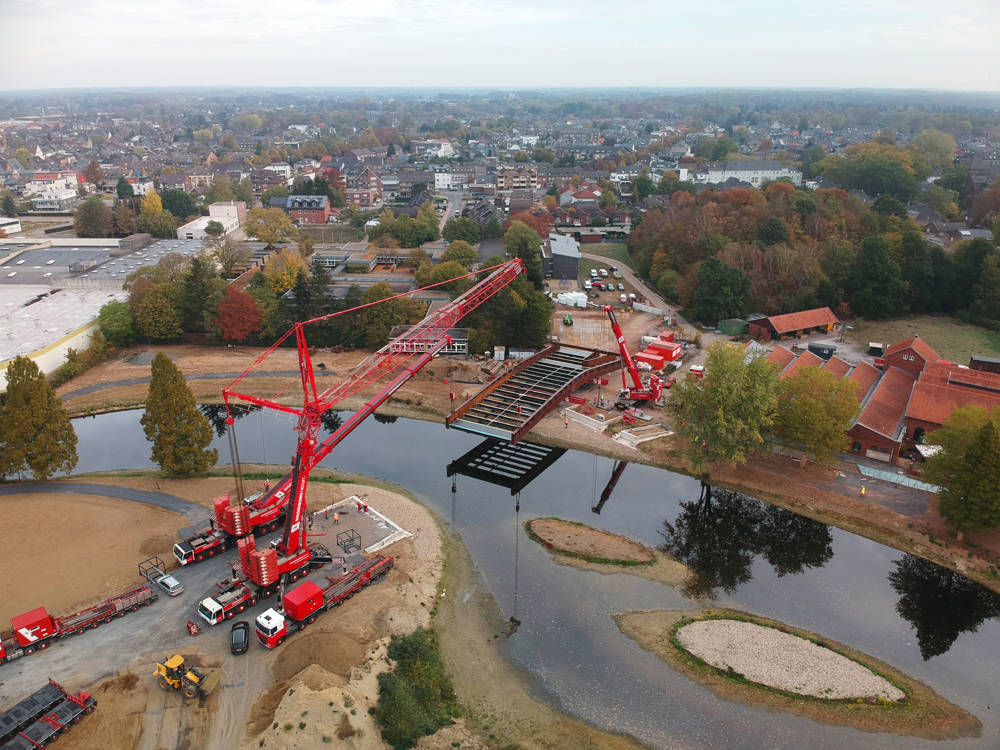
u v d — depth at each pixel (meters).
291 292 151.50
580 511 84.19
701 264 155.50
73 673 54.34
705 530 80.62
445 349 130.00
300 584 65.25
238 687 53.25
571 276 181.88
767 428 95.94
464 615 65.25
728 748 50.78
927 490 85.12
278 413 111.25
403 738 49.59
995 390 95.06
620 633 62.84
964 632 63.97
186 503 80.75
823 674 57.75
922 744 51.34
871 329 148.12
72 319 134.38
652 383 111.38
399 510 81.56
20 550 69.69
